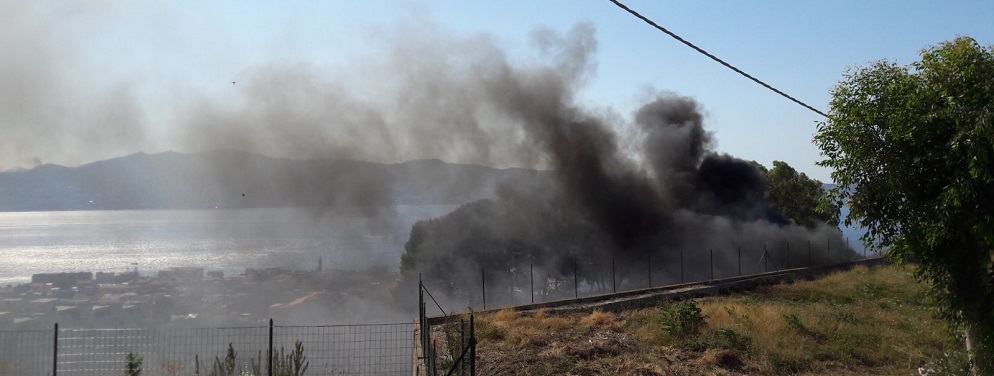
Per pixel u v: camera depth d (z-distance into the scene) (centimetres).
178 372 1396
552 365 1034
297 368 1067
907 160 779
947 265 793
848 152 812
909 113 755
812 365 1053
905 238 798
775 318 1315
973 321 795
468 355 1070
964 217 739
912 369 1026
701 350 1121
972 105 709
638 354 1103
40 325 3853
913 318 1431
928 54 774
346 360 1464
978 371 796
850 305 1709
